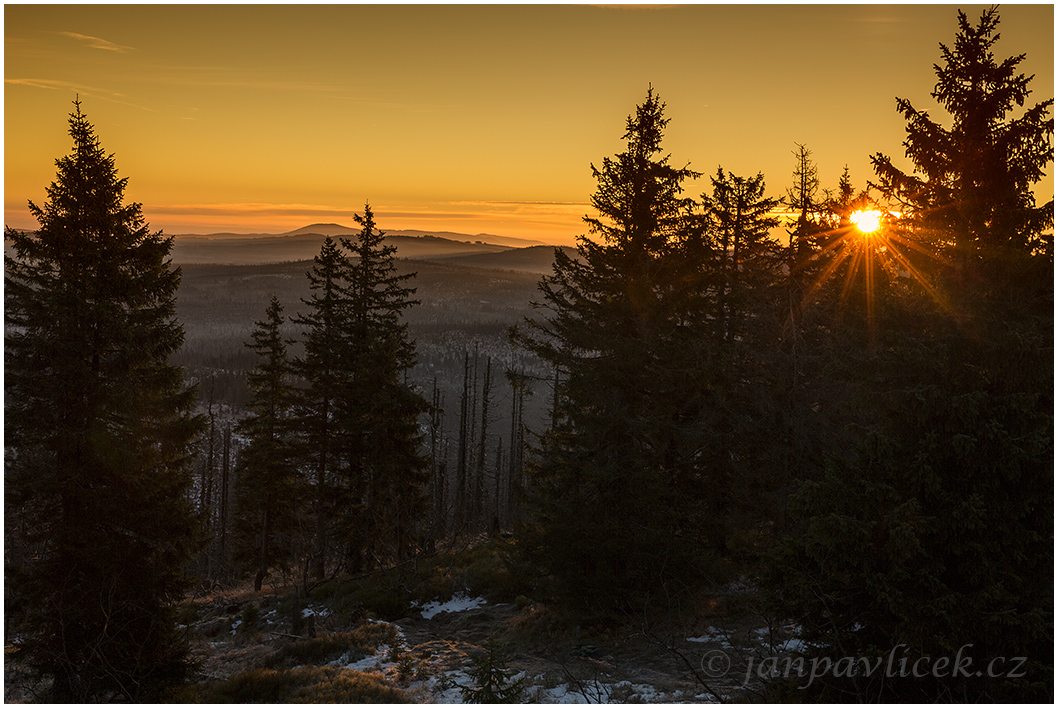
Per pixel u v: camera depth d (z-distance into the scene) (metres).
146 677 15.74
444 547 33.84
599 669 14.79
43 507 15.47
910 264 10.59
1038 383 9.08
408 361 30.36
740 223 23.89
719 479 20.97
